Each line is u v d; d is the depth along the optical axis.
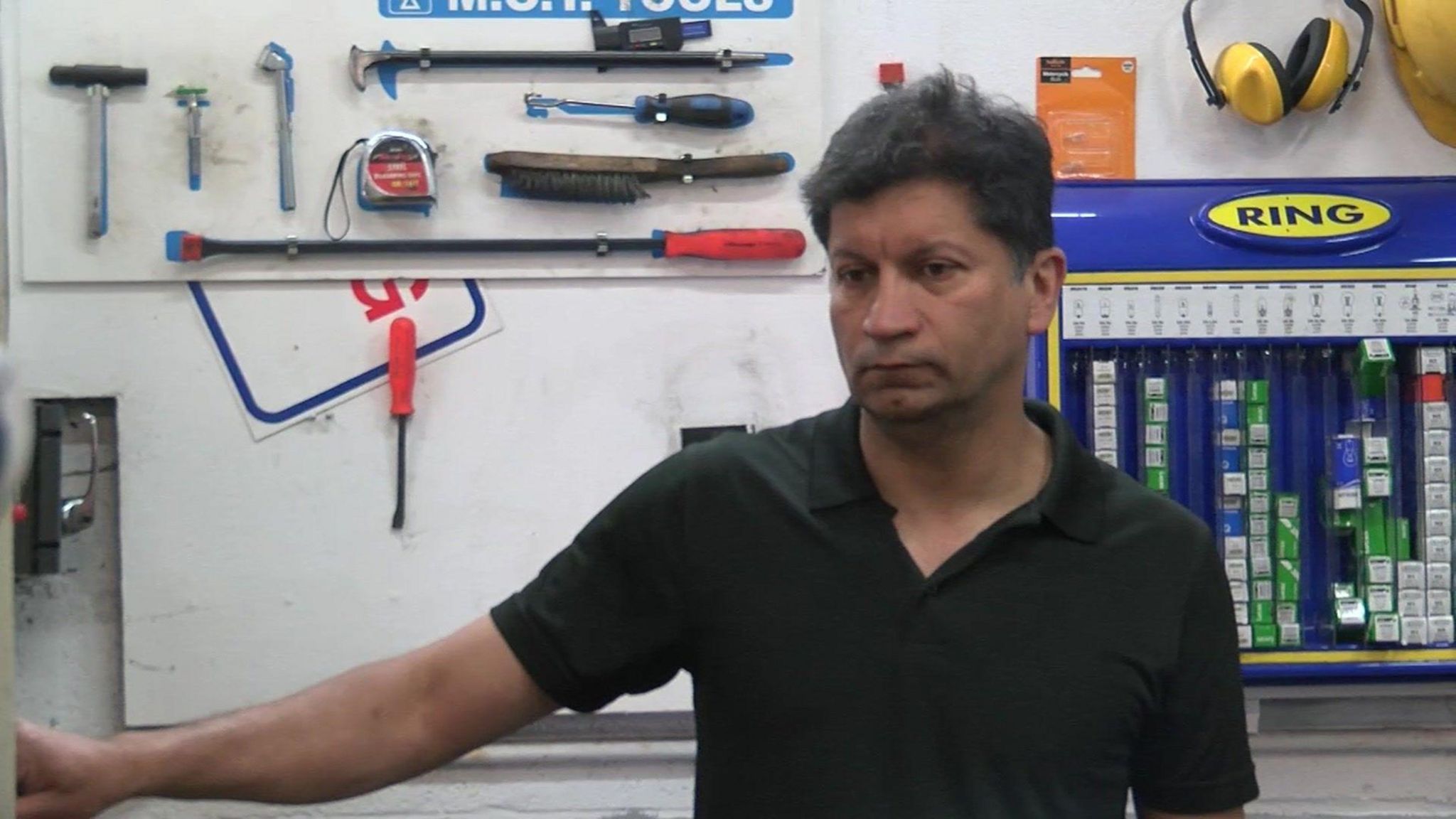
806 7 2.05
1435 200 2.02
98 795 1.19
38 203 1.98
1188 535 1.29
